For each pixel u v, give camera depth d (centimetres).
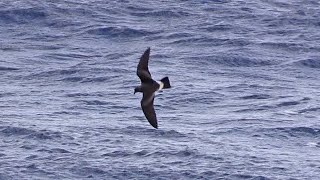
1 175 3225
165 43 6106
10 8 6825
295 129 3919
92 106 4428
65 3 7056
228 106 4447
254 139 3772
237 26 6569
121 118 4141
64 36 6362
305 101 4544
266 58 5678
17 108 4369
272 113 4278
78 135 3753
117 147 3572
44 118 4112
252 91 4781
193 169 3297
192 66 5447
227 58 5622
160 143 3641
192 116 4197
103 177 3241
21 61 5606
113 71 5244
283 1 7412
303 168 3350
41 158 3425
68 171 3288
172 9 7044
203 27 6531
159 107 4381
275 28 6538
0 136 3744
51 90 4841
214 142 3684
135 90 1964
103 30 6450
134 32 6388
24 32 6444
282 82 5091
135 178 3228
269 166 3353
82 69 5275
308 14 6944
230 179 3209
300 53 5850
